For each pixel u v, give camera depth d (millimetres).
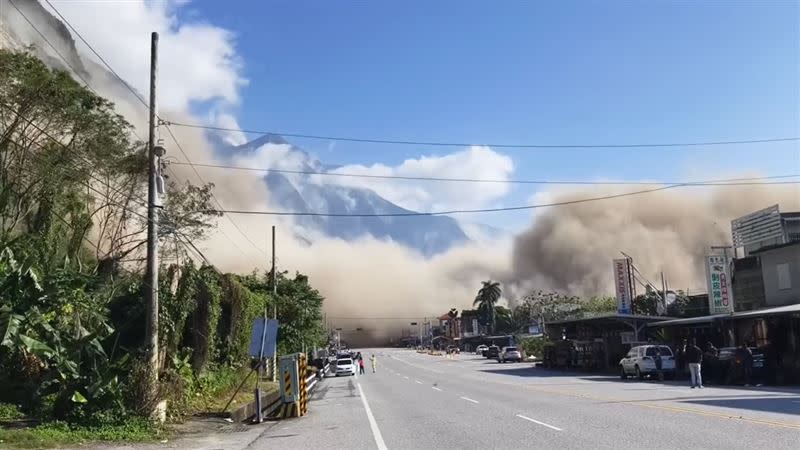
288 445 14328
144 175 27875
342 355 60844
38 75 22047
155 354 17547
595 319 47969
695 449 11359
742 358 28625
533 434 14180
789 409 17469
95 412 15867
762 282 43219
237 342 29875
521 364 71000
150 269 17906
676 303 72125
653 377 36344
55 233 23859
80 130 23906
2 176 22297
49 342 15320
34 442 13188
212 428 17938
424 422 17719
